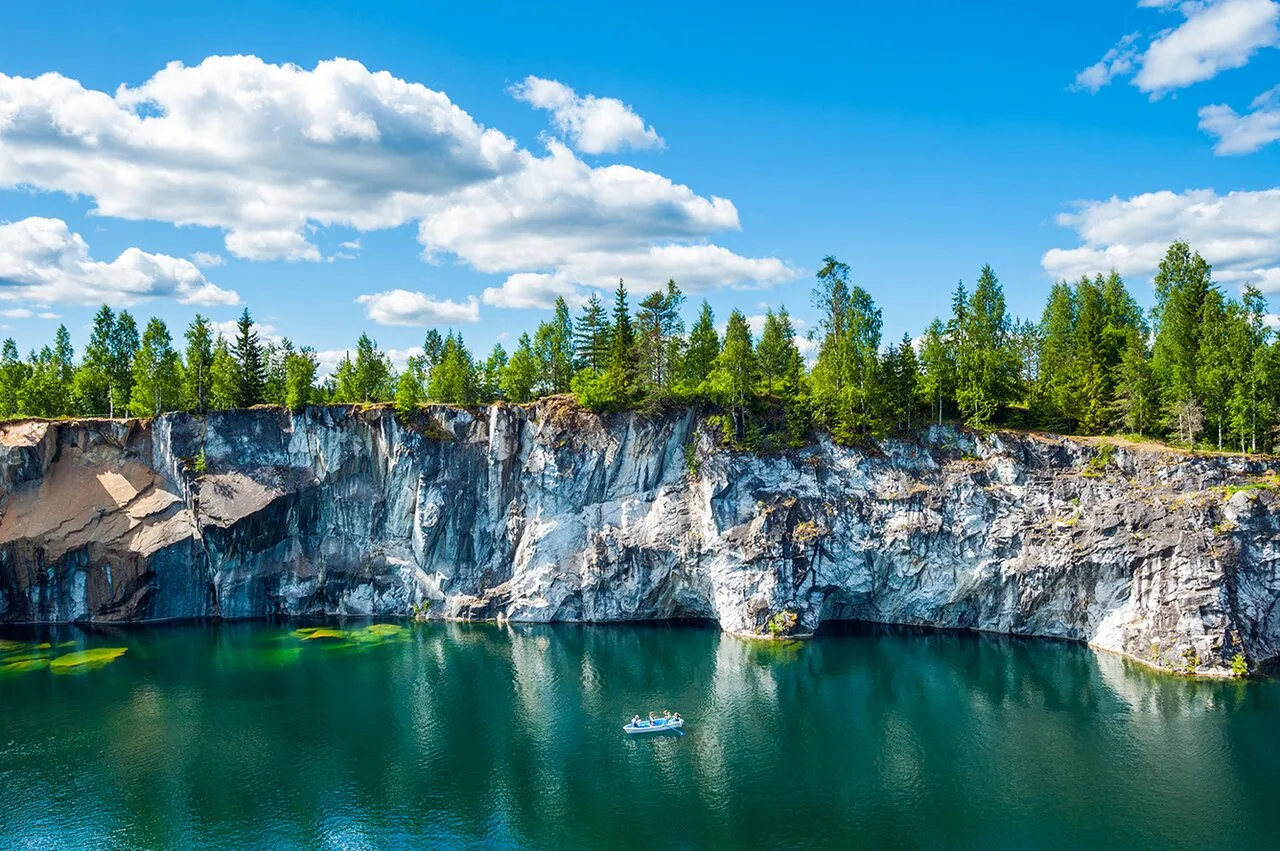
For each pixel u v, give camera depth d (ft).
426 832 204.13
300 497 419.74
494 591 406.41
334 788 226.38
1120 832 197.77
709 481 384.68
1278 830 197.16
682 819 208.23
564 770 235.40
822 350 422.00
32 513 403.13
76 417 448.65
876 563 371.56
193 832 204.33
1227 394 345.10
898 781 225.35
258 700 291.17
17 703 289.33
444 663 331.36
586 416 409.28
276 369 508.12
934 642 351.25
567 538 401.90
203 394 449.06
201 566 411.34
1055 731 254.06
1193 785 218.59
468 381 446.19
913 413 392.27
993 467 363.97
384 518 422.82
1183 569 305.12
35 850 196.03
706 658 334.24
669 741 254.06
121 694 297.94
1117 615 329.31
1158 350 400.06
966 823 203.31
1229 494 311.88
